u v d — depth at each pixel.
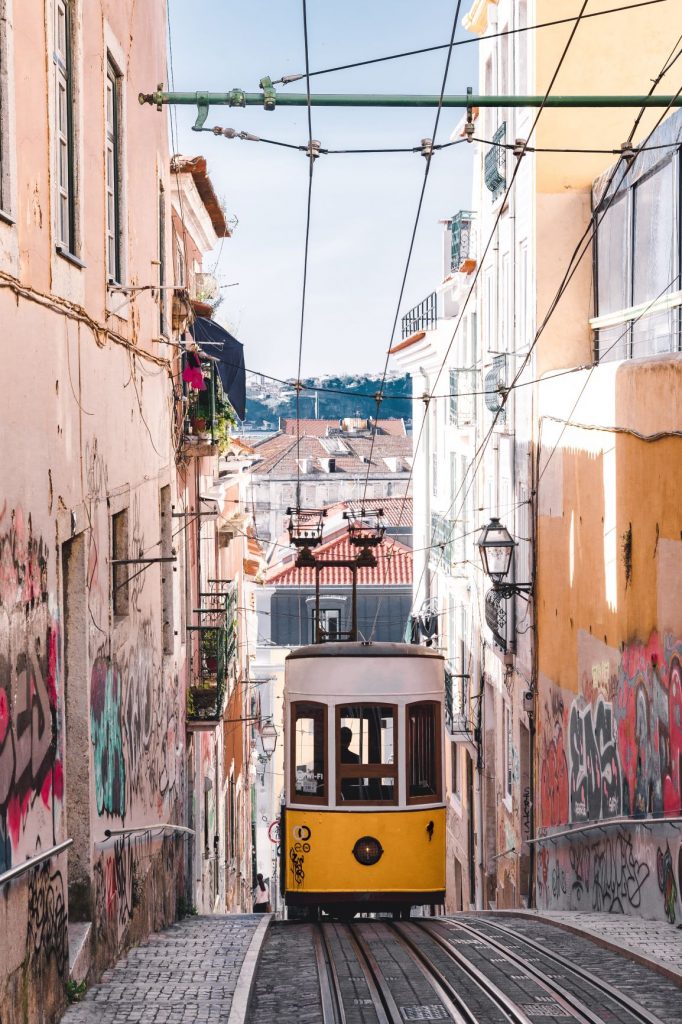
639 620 13.39
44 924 7.81
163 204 15.76
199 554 20.66
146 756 12.99
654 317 15.91
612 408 14.52
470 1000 9.16
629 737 13.80
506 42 22.02
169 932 13.43
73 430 9.09
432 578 33.00
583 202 19.36
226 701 21.81
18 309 7.44
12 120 7.26
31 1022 7.40
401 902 15.01
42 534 7.92
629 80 19.25
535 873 19.44
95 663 9.88
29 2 7.70
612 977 9.80
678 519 11.91
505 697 21.95
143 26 13.43
